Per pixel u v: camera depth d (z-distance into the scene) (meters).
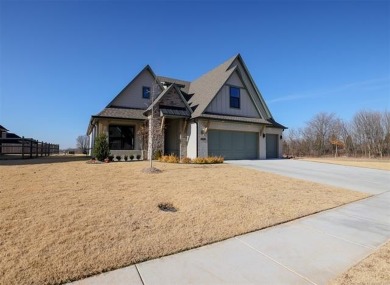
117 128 18.91
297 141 42.41
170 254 3.86
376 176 13.66
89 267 3.34
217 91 19.30
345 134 41.91
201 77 25.23
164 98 17.95
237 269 3.44
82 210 5.40
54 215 5.04
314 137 42.91
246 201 6.91
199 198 6.82
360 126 40.91
